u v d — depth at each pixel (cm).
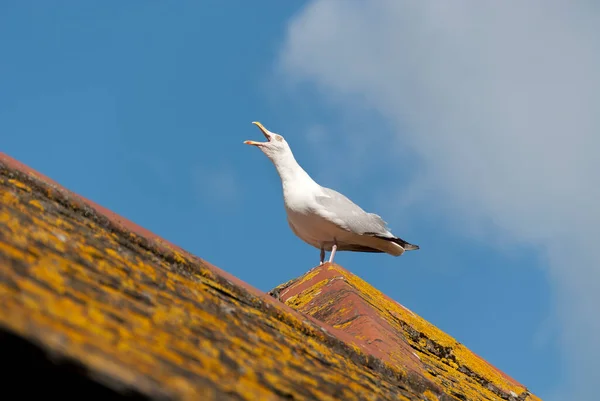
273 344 591
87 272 494
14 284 396
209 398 379
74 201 623
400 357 864
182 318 513
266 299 700
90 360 337
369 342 862
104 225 625
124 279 527
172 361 414
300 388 516
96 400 342
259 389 461
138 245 632
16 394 342
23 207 558
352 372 658
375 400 609
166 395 347
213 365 451
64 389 339
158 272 588
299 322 690
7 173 609
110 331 405
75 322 390
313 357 627
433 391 784
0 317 326
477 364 1083
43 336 333
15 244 466
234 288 667
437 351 1032
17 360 331
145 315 470
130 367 359
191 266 653
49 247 501
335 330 764
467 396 901
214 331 527
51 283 434
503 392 1035
